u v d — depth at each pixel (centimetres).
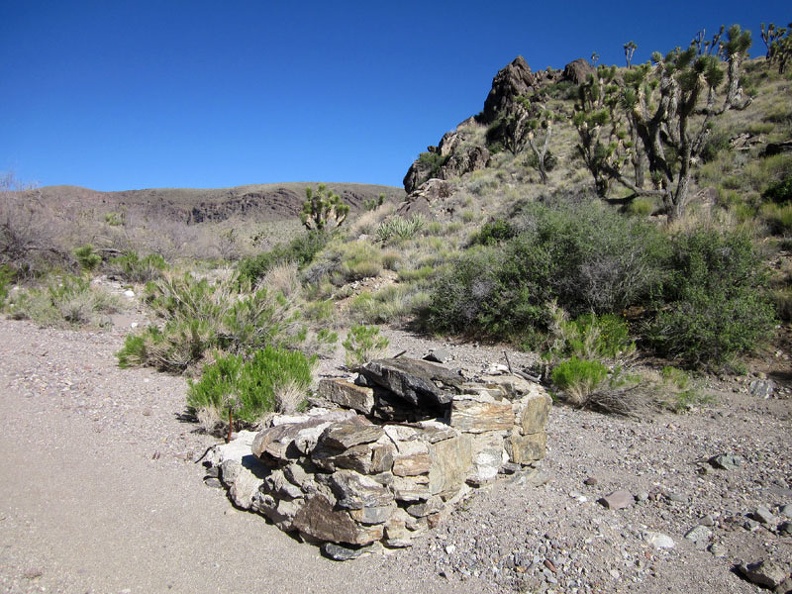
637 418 682
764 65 3275
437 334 1170
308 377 616
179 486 449
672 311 965
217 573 338
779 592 329
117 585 317
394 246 1967
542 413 512
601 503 442
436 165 3531
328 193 2730
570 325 922
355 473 361
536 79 4022
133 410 629
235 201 12250
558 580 334
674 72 1501
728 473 515
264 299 953
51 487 429
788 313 977
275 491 401
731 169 1786
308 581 334
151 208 3081
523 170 2608
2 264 1574
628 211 1612
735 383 831
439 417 468
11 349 871
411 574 342
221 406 563
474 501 425
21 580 310
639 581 337
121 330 1113
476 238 1802
